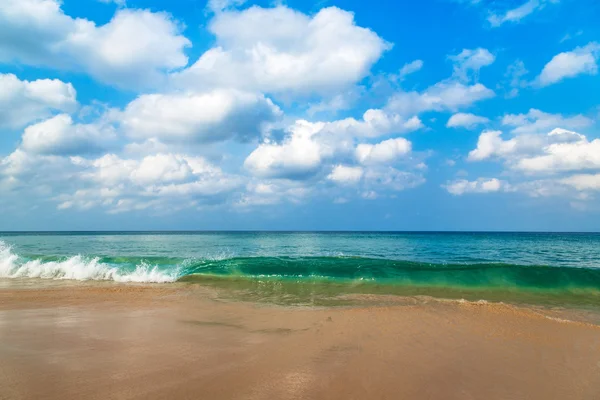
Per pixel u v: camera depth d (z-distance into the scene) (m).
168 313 7.14
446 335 5.70
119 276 12.69
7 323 6.19
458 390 3.75
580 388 3.88
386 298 9.34
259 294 9.84
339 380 3.88
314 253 28.45
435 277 12.11
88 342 5.07
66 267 14.03
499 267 12.62
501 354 4.89
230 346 4.99
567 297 10.12
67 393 3.39
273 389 3.61
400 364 4.42
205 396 3.40
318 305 8.29
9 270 13.88
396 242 49.16
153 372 3.98
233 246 38.50
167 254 26.78
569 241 54.22
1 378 3.74
